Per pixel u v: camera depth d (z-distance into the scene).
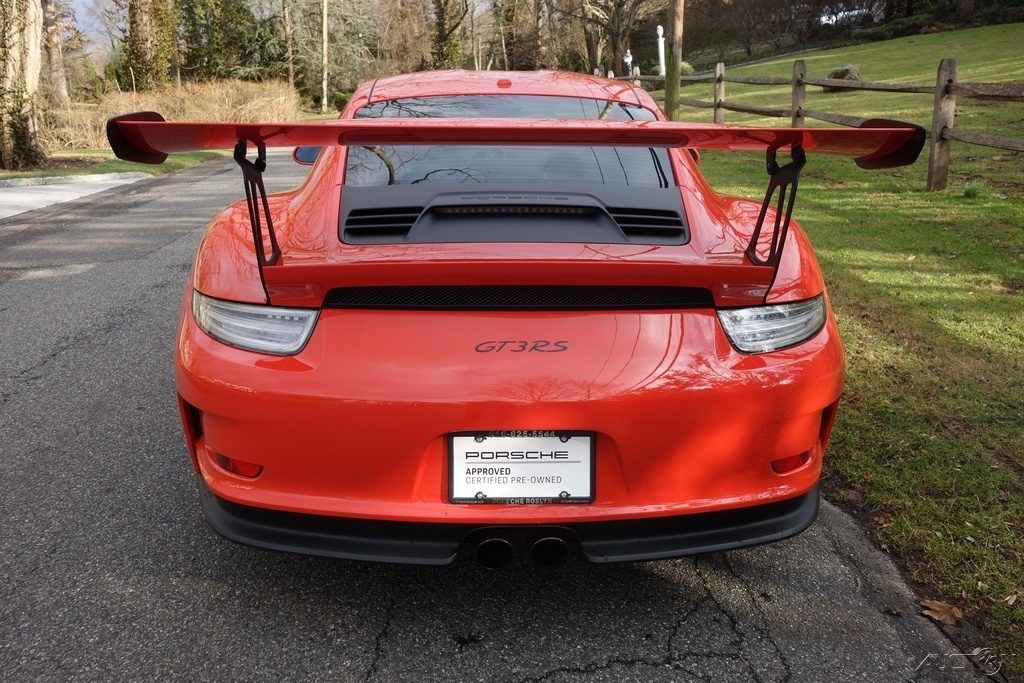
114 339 4.36
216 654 1.92
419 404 1.70
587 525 1.80
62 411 3.40
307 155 3.31
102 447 3.06
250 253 1.94
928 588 2.17
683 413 1.75
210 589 2.18
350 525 1.81
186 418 1.98
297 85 49.81
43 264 6.26
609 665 1.89
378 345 1.72
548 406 1.71
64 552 2.36
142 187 11.41
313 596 2.15
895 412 3.18
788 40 61.41
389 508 1.77
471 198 2.08
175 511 2.59
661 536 1.84
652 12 40.56
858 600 2.13
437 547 1.81
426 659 1.91
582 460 1.77
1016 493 2.58
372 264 1.66
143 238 7.36
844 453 2.88
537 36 54.47
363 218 2.02
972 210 6.86
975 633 1.98
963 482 2.65
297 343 1.75
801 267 1.97
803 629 2.01
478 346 1.72
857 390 3.40
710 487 1.82
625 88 2.98
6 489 2.74
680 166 2.39
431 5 55.44
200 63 48.06
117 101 21.75
